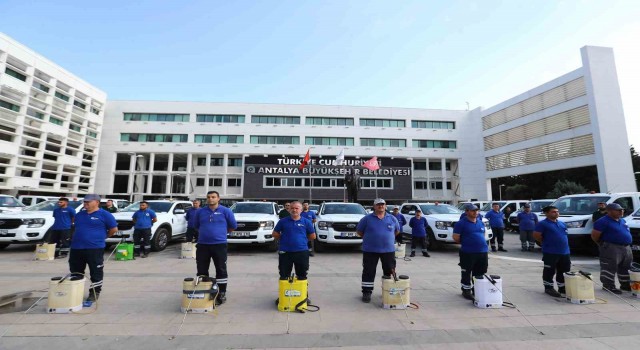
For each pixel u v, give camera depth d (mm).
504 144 42469
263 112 46500
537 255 9961
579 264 8273
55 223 8836
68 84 39000
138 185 44812
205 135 45312
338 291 5570
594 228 5805
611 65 31594
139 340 3451
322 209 11328
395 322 4074
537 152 37375
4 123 32469
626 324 4059
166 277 6496
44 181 36031
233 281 6266
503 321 4137
